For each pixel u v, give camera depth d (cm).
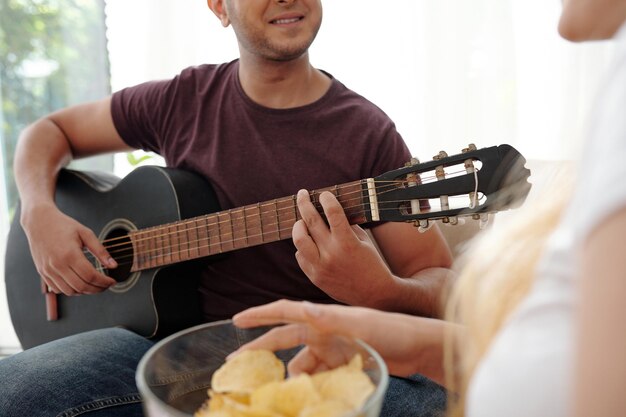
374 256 101
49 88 209
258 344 56
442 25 173
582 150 35
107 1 187
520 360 38
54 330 143
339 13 179
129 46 189
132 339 117
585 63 168
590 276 29
